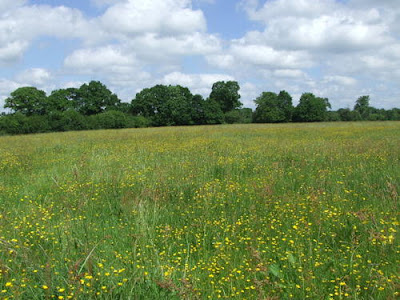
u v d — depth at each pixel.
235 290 3.45
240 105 88.94
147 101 78.50
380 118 89.81
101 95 79.00
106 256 4.11
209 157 10.72
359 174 7.80
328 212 5.30
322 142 14.92
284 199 5.98
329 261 3.99
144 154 12.54
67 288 3.25
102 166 9.84
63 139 22.73
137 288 3.32
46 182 8.30
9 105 67.94
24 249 3.94
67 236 4.51
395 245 4.16
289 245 4.45
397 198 5.67
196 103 78.62
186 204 6.23
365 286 3.44
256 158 10.82
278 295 3.25
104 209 6.10
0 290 3.15
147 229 4.86
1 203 6.50
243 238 4.48
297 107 87.69
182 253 4.41
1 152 14.83
